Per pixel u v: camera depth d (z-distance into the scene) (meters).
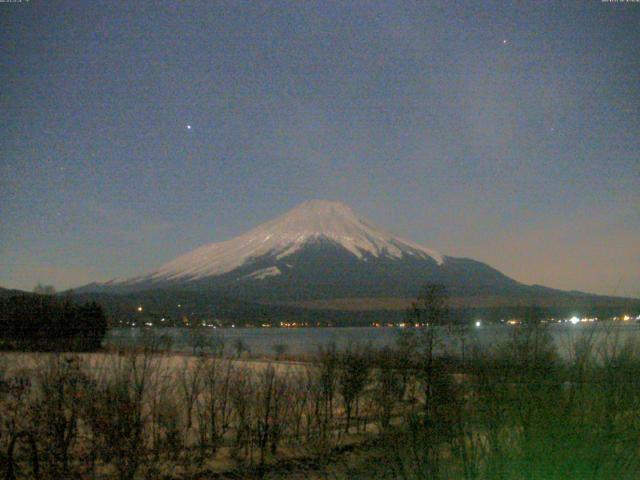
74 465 11.19
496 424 7.97
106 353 15.54
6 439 10.87
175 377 16.77
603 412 7.74
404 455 9.23
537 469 7.54
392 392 15.27
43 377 11.95
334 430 16.05
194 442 13.95
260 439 13.84
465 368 10.40
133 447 10.94
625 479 7.51
